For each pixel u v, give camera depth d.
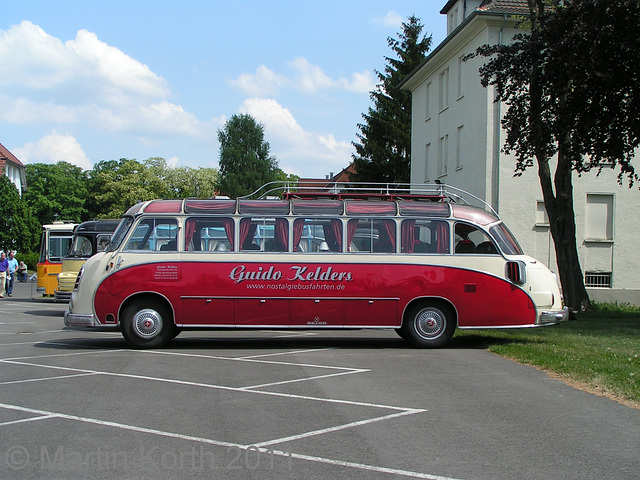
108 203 90.06
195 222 12.87
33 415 7.07
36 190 90.94
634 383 8.55
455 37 31.38
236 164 91.94
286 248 12.86
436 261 12.88
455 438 6.22
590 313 19.73
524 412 7.31
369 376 9.62
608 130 17.72
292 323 12.73
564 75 16.97
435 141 36.62
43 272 26.45
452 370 10.16
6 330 16.56
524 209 29.02
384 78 47.47
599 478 5.09
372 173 47.41
